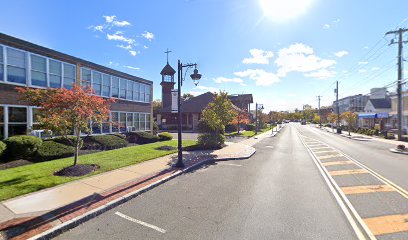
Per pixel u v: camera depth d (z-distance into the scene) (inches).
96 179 301.0
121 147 623.8
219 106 690.8
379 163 467.2
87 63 665.0
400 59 888.9
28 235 165.6
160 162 422.9
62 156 444.5
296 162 474.3
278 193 273.4
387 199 254.1
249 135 1160.2
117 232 179.0
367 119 1780.3
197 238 171.0
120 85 802.8
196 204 236.5
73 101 328.2
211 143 634.2
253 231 181.9
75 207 213.6
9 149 391.9
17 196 234.5
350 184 313.3
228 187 295.6
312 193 273.9
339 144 836.6
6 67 463.8
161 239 169.3
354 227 189.0
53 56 562.6
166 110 1707.7
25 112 500.1
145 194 265.0
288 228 187.0
